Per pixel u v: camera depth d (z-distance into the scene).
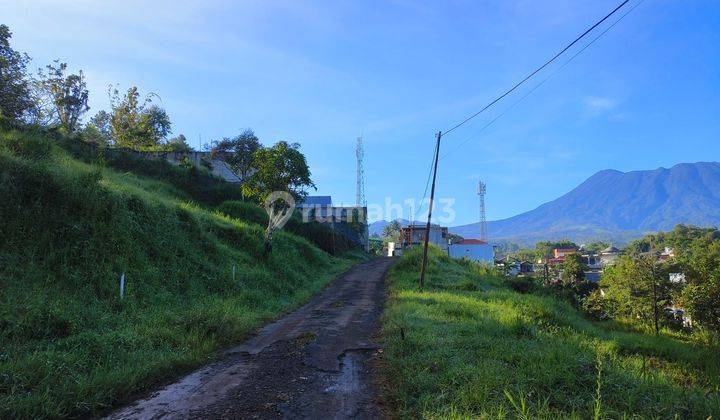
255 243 22.77
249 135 46.78
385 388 6.75
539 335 10.14
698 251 42.91
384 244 85.19
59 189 12.26
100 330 8.85
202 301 13.36
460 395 5.59
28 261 10.13
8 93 24.95
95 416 5.65
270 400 6.21
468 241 81.69
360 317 13.94
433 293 19.12
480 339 8.98
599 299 39.66
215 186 37.38
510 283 31.66
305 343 10.03
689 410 5.06
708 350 11.33
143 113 50.69
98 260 11.66
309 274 27.11
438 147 22.72
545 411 4.94
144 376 6.99
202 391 6.65
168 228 16.25
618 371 6.38
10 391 5.68
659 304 35.03
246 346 9.96
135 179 28.92
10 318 7.81
